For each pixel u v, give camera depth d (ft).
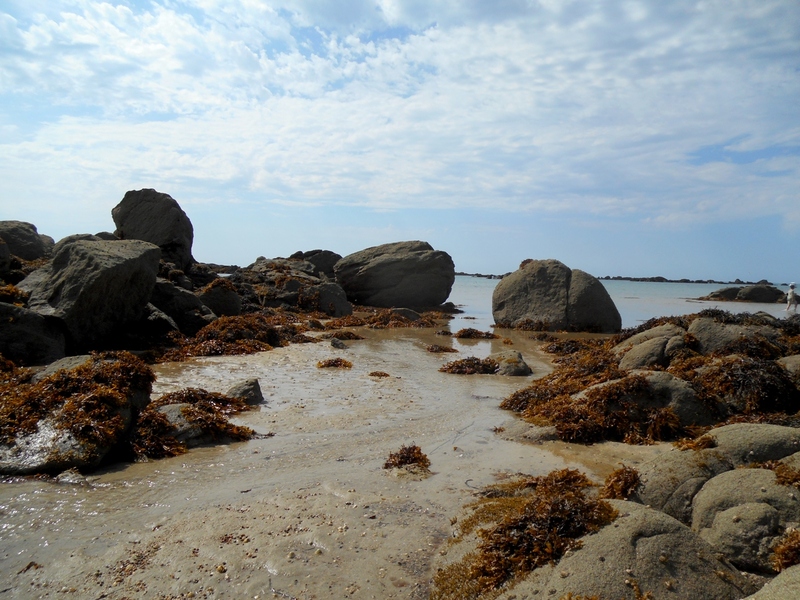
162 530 19.54
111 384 29.04
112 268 49.60
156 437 27.73
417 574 17.16
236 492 23.06
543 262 95.25
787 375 35.22
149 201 99.60
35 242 92.02
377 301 121.49
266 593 16.08
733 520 17.43
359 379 46.70
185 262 99.91
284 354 58.23
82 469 24.80
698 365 38.32
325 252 152.15
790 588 12.05
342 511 21.26
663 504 19.70
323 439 30.42
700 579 14.07
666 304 150.00
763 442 21.36
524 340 78.28
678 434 31.14
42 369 34.19
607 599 13.30
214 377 44.93
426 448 29.40
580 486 22.27
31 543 18.62
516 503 20.81
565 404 34.40
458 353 64.75
